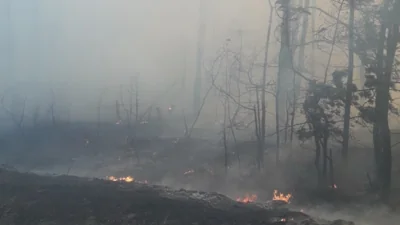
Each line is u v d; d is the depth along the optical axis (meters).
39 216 6.73
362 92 11.48
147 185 8.75
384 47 11.16
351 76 11.61
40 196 7.46
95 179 9.03
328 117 11.91
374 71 11.19
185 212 6.72
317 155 11.97
